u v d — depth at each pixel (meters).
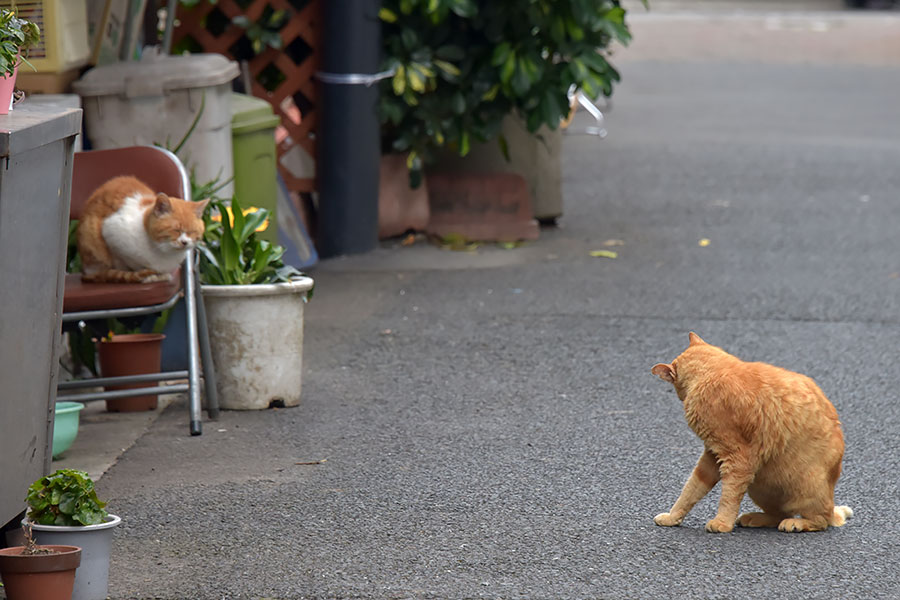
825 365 11.11
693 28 49.25
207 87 11.88
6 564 5.74
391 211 16.38
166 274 9.20
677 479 8.22
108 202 9.16
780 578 6.59
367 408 9.88
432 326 12.49
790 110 29.38
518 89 15.33
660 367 7.34
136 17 13.06
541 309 13.17
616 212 18.66
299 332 9.95
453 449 8.85
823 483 7.13
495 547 7.04
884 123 27.34
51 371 6.72
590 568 6.72
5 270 5.95
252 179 12.91
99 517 6.23
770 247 16.27
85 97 11.81
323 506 7.71
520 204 16.78
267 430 9.34
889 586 6.49
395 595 6.38
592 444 8.96
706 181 21.03
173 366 10.63
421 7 15.37
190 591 6.44
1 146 5.71
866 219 18.02
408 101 15.45
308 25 15.45
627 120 28.02
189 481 8.20
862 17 54.19
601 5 15.72
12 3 10.56
